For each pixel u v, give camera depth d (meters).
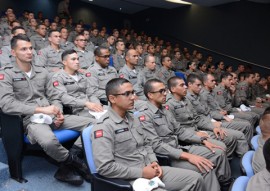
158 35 10.60
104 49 3.07
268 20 7.34
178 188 1.52
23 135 1.85
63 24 7.02
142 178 1.39
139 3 9.76
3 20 5.52
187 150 2.00
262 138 1.56
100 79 3.02
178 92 2.40
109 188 1.34
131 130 1.55
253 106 4.40
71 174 1.91
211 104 3.22
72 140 2.11
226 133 2.53
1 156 2.18
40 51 3.65
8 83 1.96
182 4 9.38
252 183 1.04
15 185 1.85
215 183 1.70
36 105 2.09
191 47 9.46
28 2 8.70
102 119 1.49
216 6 8.59
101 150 1.37
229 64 8.38
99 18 10.70
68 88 2.51
